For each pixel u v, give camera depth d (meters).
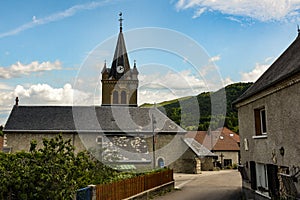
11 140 31.44
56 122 32.44
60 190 7.66
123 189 11.16
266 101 9.46
